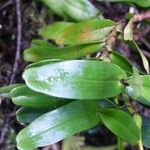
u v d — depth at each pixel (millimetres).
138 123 195
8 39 355
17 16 333
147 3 241
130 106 200
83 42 232
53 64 182
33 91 198
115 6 348
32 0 346
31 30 351
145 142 218
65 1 281
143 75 196
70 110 199
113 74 190
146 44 360
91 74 187
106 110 197
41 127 195
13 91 195
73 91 183
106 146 395
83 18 281
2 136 292
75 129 197
